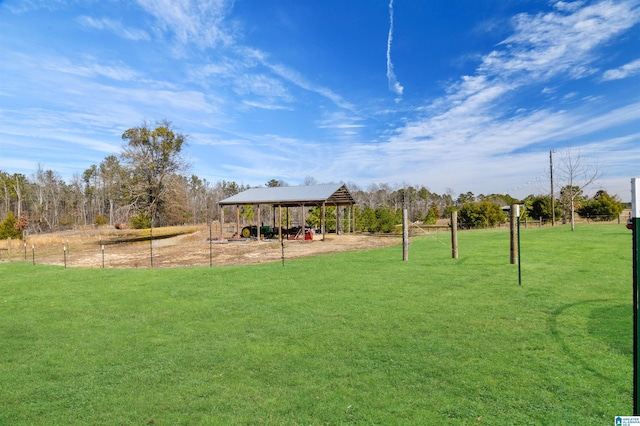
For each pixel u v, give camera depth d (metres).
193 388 3.42
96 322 5.67
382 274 8.61
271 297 6.82
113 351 4.44
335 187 23.95
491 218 30.48
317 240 21.94
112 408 3.12
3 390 3.51
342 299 6.45
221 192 63.97
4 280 9.75
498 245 13.83
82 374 3.82
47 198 50.94
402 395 3.13
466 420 2.73
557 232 18.17
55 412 3.10
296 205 26.31
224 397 3.23
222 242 22.27
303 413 2.92
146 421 2.91
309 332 4.84
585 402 2.91
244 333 4.91
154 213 29.55
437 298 6.23
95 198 61.12
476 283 7.24
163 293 7.47
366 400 3.07
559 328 4.54
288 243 19.98
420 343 4.27
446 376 3.43
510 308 5.47
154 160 29.61
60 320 5.84
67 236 31.06
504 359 3.74
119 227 41.56
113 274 10.06
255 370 3.75
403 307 5.78
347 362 3.85
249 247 18.55
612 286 6.55
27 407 3.19
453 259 10.42
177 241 25.34
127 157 28.73
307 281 8.16
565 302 5.65
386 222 28.44
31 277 10.12
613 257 9.69
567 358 3.69
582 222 30.09
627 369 3.41
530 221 29.05
